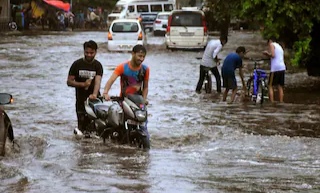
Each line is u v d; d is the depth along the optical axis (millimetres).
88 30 85625
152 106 22750
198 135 17281
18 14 76500
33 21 82312
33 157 13727
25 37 63688
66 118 19750
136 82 15414
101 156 13930
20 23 76562
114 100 15492
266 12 26938
